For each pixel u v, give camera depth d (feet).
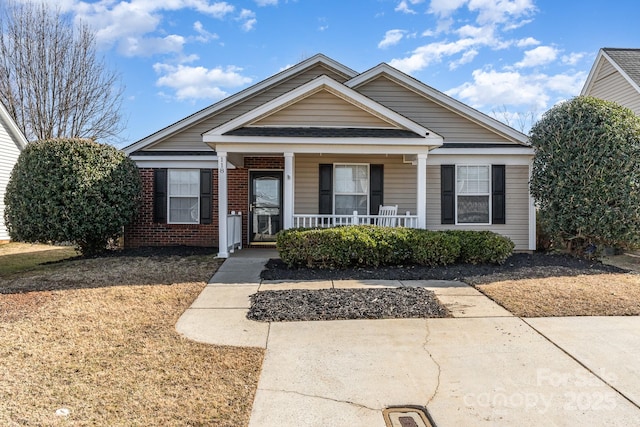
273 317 17.97
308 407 10.83
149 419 10.11
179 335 15.90
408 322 17.42
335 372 12.88
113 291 21.95
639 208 28.30
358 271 26.68
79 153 32.42
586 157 29.09
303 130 31.50
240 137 30.40
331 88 31.81
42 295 21.12
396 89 38.63
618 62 46.11
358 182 38.81
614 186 28.58
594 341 15.29
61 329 16.20
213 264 29.50
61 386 11.66
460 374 12.74
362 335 16.01
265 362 13.57
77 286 23.08
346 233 27.25
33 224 31.58
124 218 35.29
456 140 38.32
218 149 31.22
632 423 10.12
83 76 72.95
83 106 73.46
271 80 40.42
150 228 40.11
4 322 16.87
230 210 40.24
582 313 18.35
